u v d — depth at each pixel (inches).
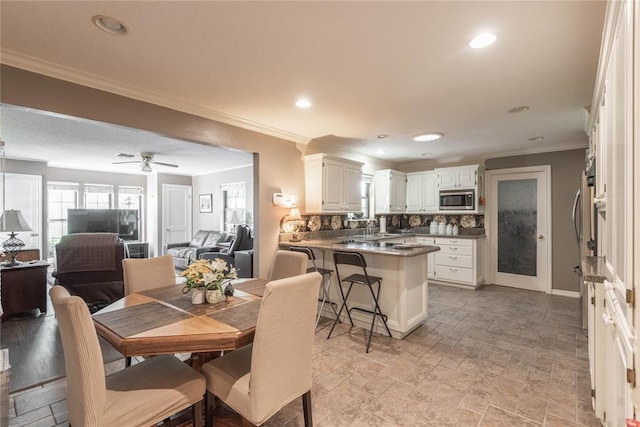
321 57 86.2
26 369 102.0
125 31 74.0
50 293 58.5
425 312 141.1
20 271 151.5
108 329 62.7
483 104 122.1
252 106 124.6
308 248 148.9
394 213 239.3
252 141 150.8
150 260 101.3
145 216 340.2
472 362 106.4
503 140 180.4
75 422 54.6
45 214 255.4
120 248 169.6
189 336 59.7
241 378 64.9
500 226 216.4
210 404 72.6
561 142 184.1
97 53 84.3
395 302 128.3
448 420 76.9
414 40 77.5
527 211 205.5
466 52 83.4
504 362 106.2
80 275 162.1
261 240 155.3
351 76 97.8
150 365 68.9
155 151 223.1
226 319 68.3
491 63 89.4
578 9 65.2
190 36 76.0
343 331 134.7
